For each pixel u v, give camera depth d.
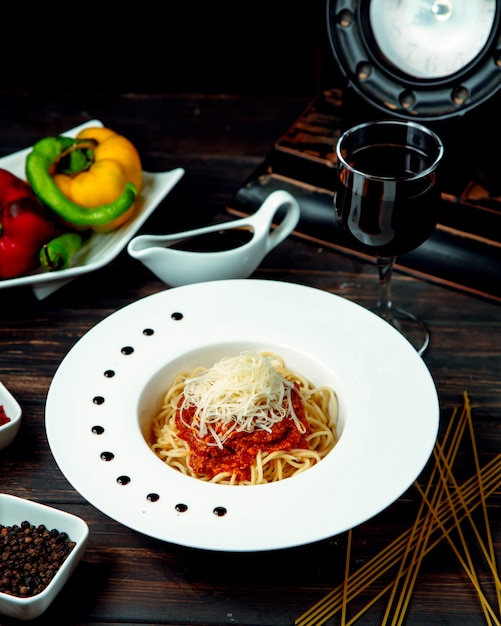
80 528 0.82
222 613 0.81
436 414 0.85
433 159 0.94
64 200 1.04
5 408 0.92
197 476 0.89
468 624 0.80
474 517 0.86
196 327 0.94
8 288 1.04
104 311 1.03
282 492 0.81
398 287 1.05
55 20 1.62
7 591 0.80
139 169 1.10
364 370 0.90
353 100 1.02
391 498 0.80
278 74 1.67
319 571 0.83
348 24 0.99
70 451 0.84
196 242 1.02
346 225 0.92
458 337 1.00
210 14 1.59
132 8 1.60
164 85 1.70
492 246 1.02
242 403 0.87
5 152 1.18
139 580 0.83
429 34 0.96
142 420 0.91
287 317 0.94
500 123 1.01
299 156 1.08
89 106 1.25
